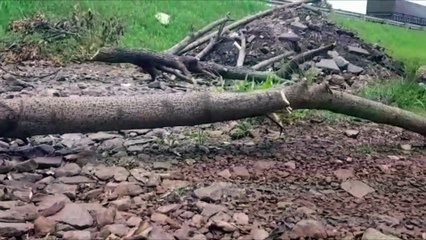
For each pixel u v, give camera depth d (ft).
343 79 23.81
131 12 36.96
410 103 19.57
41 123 10.46
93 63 27.43
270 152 12.16
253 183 9.98
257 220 8.22
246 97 11.66
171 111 11.18
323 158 11.95
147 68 16.79
